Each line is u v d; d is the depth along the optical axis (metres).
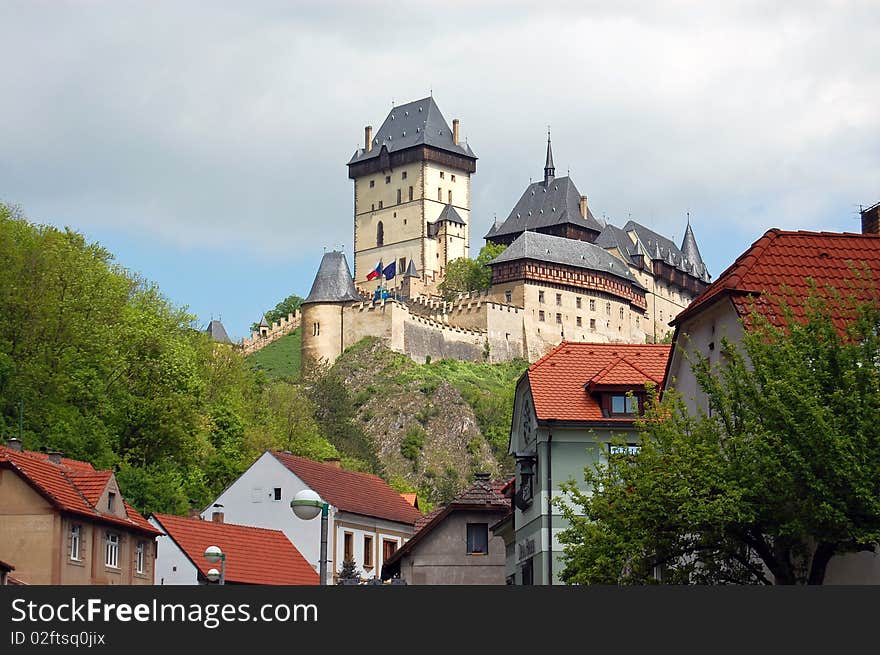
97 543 73.19
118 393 107.44
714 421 38.44
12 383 97.12
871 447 35.12
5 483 69.56
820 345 36.66
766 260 43.56
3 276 103.12
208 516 98.56
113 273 126.19
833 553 36.09
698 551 39.66
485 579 75.88
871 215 52.59
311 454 147.12
